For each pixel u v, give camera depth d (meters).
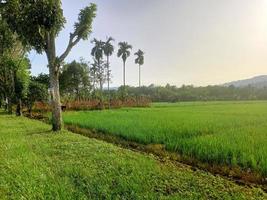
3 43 32.91
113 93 87.69
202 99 131.12
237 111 44.00
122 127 20.61
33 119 31.98
